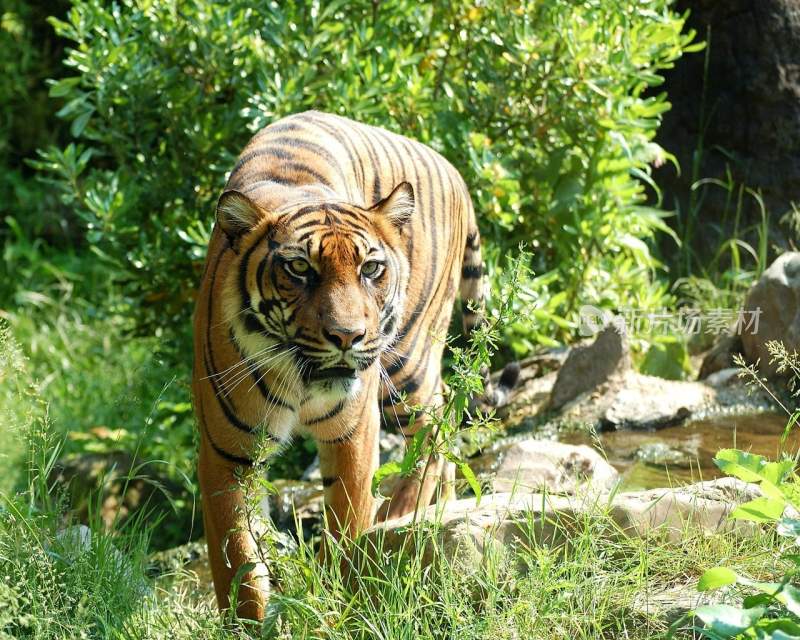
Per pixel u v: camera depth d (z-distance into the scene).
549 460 7.99
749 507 5.46
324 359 5.88
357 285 5.94
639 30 10.54
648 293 11.02
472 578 5.69
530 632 5.32
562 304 11.09
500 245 10.77
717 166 12.68
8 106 18.92
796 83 12.18
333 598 5.75
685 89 12.84
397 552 6.06
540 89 10.59
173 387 11.32
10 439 8.48
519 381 10.65
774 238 12.27
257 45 10.26
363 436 6.47
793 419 6.79
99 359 14.07
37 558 6.14
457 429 5.91
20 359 7.43
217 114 10.43
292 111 9.94
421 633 5.55
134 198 10.58
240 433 6.28
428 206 7.91
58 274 16.05
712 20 12.54
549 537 6.02
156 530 10.04
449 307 8.41
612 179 10.83
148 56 10.48
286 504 9.09
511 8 10.45
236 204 6.05
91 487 10.14
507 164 10.48
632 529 6.04
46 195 17.84
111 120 10.48
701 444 8.86
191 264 10.60
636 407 9.53
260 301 6.02
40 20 19.16
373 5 10.67
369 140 7.64
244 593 6.24
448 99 10.70
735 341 10.30
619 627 5.34
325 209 6.03
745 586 5.52
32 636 5.73
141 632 5.89
